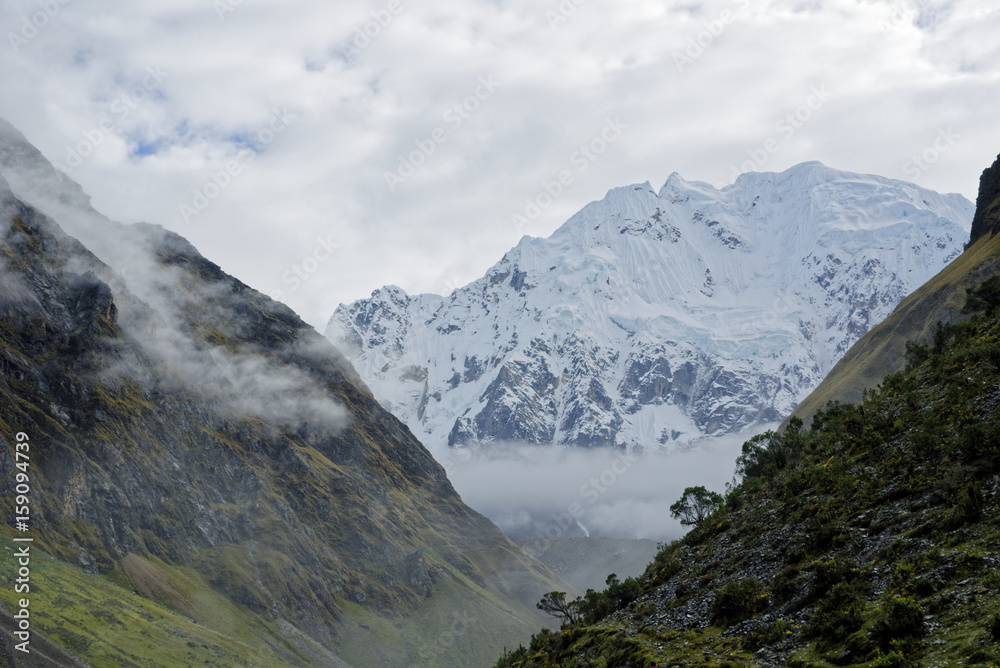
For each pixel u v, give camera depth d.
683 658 51.88
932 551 45.62
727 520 75.19
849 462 64.56
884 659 38.78
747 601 55.06
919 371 73.44
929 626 40.25
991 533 44.34
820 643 44.34
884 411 69.12
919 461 56.59
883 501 55.19
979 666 35.28
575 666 64.12
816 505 61.41
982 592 40.38
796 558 56.31
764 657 46.72
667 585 69.56
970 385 60.84
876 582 47.12
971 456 52.00
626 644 59.84
